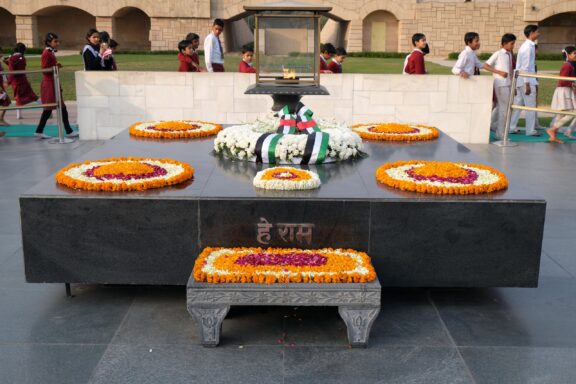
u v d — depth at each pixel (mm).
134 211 4117
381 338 3768
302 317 4043
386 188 4430
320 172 4996
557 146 9711
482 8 35031
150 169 4734
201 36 34594
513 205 4102
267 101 9867
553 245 5367
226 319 4004
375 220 4148
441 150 6113
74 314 4055
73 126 11344
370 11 35094
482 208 4105
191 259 4203
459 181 4445
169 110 9953
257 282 3568
